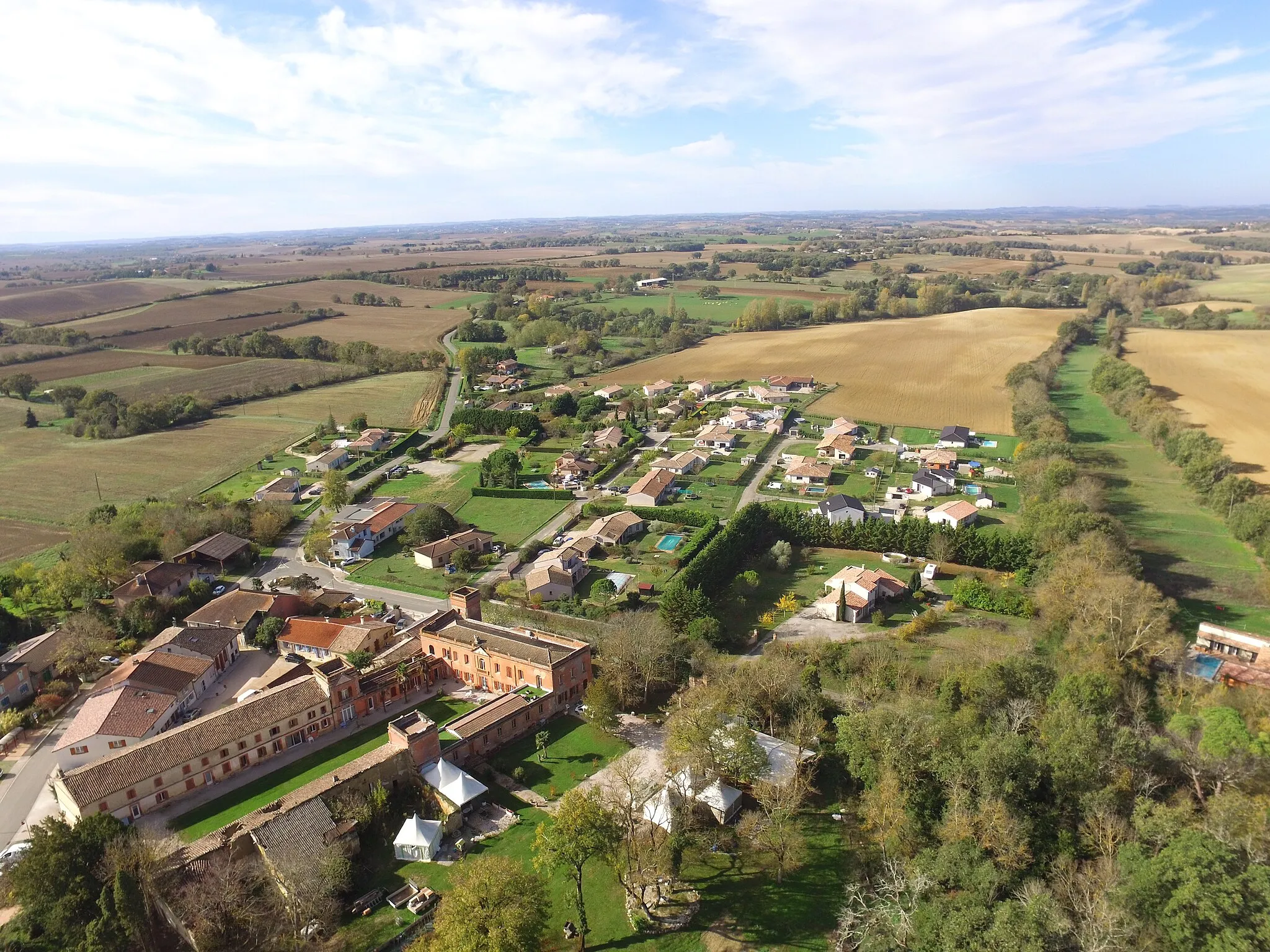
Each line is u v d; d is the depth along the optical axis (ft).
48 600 468.34
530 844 281.74
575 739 348.79
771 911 252.01
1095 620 381.19
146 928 231.50
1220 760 268.41
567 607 462.19
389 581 523.29
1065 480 590.14
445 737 334.03
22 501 652.07
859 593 466.29
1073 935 202.49
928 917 213.05
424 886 263.08
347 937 242.37
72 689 388.16
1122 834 243.19
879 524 553.23
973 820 247.09
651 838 281.13
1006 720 300.40
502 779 321.32
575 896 260.21
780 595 496.64
